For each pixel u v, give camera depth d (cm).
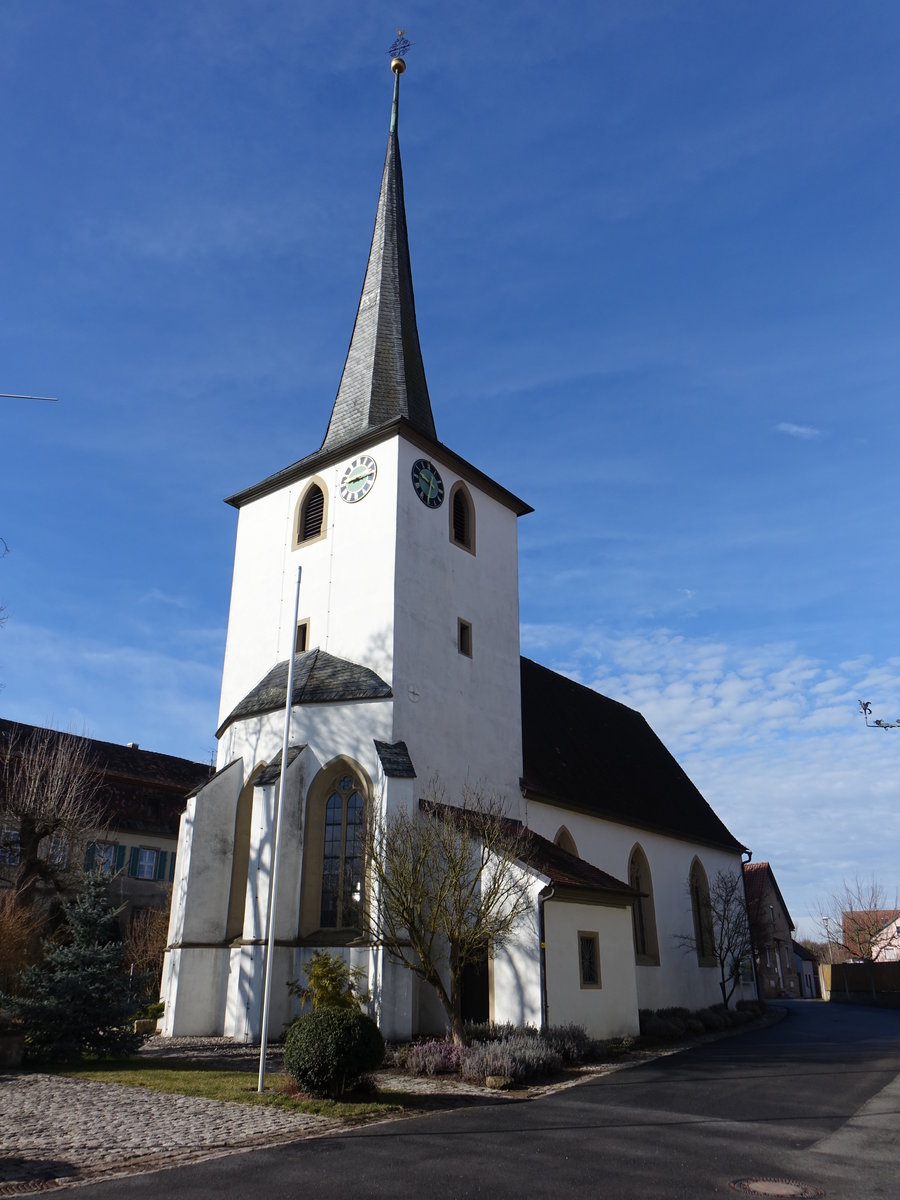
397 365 3091
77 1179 923
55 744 3619
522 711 3206
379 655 2467
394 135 3656
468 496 2967
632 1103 1430
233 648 2870
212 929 2339
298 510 2861
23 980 1862
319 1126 1200
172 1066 1725
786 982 7912
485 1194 889
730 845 4016
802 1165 1021
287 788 2267
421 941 1842
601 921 2353
